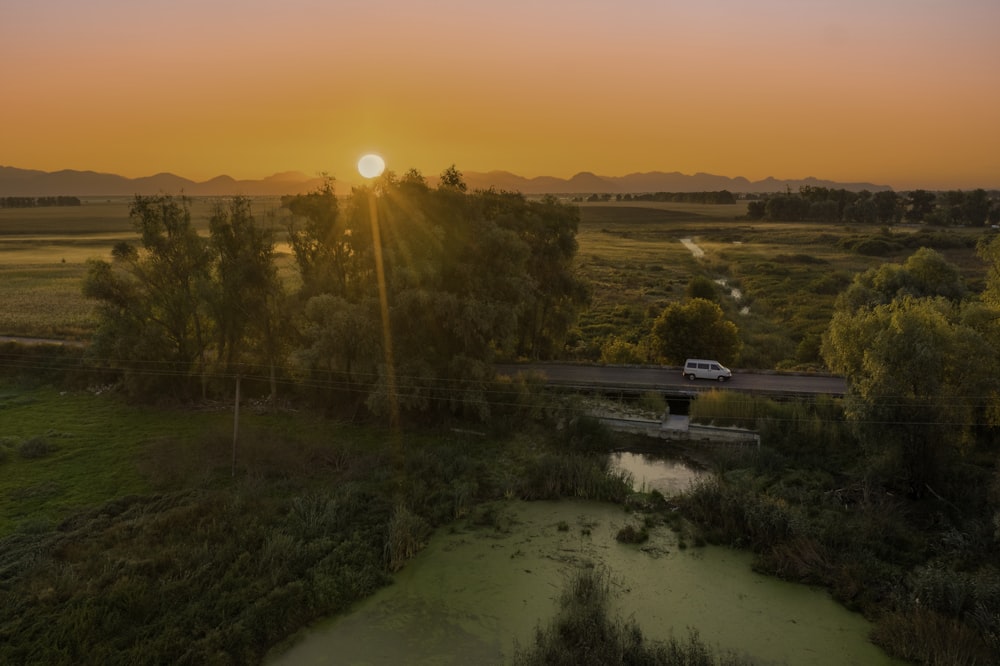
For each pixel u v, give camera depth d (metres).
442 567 23.62
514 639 19.53
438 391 36.81
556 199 53.84
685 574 23.14
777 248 152.88
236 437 30.33
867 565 22.72
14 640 17.69
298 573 22.20
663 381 42.62
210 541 23.69
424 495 28.44
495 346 39.84
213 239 40.50
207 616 19.44
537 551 24.80
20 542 23.17
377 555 23.83
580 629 19.00
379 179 39.78
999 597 19.48
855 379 30.47
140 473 29.92
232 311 40.97
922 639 18.58
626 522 27.14
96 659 17.22
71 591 19.89
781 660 18.58
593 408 39.19
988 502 26.20
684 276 114.25
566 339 61.75
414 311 36.16
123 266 41.47
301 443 33.66
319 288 39.69
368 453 32.78
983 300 38.94
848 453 32.34
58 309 73.94
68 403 41.25
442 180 46.34
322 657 18.75
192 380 41.97
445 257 38.44
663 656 17.97
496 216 48.09
